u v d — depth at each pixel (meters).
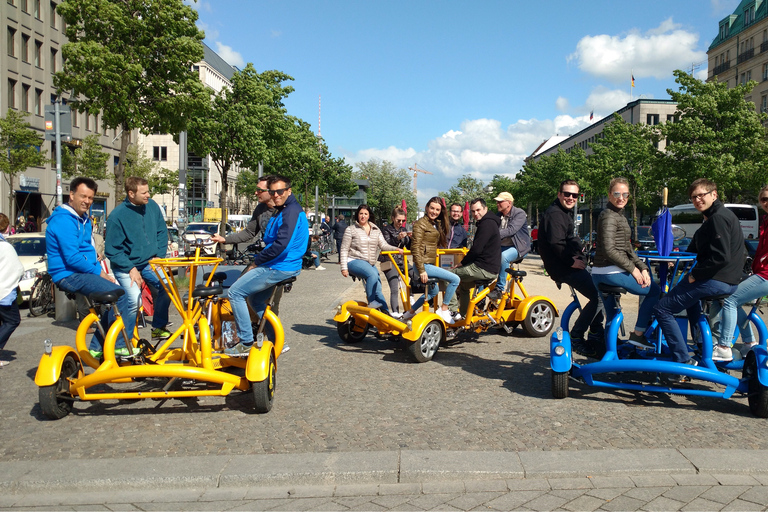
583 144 87.44
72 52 15.69
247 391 5.52
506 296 9.26
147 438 4.84
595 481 4.02
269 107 26.23
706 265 5.35
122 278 6.50
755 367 5.37
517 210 9.30
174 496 3.90
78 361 5.65
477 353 8.15
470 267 8.14
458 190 72.94
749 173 28.61
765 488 3.91
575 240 6.61
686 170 29.77
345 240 8.53
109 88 16.38
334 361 7.62
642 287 5.82
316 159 42.94
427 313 7.67
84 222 6.57
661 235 6.02
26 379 6.70
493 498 3.81
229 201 77.44
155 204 7.12
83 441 4.78
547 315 9.49
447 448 4.59
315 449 4.57
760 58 53.28
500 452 4.38
